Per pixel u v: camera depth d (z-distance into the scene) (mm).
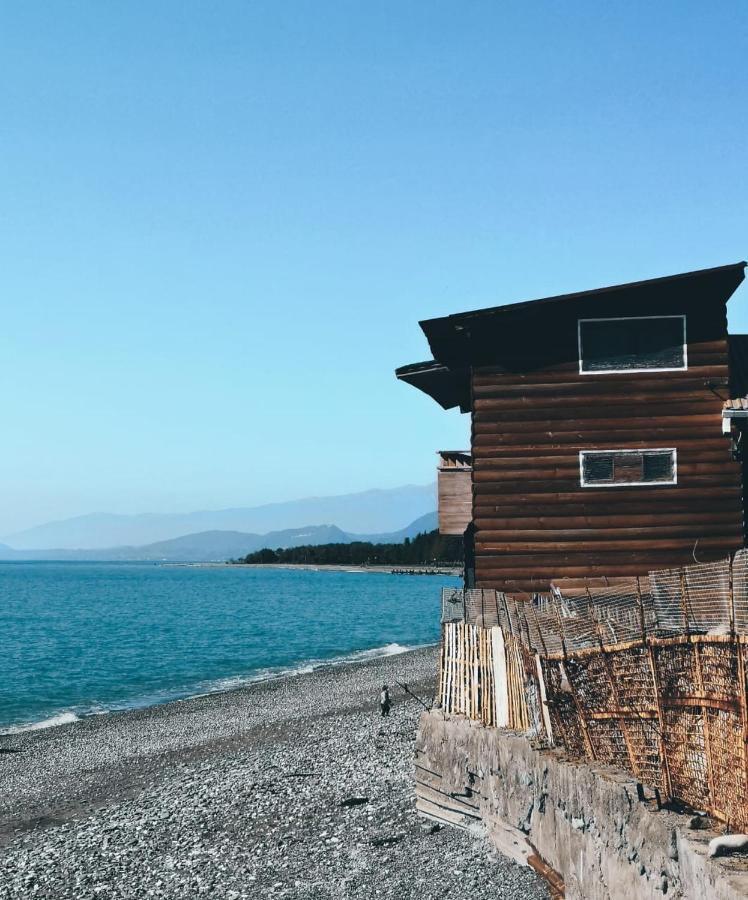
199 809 21328
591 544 22984
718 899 8297
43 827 23484
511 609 16047
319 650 72688
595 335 23516
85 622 104500
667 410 23234
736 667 9570
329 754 25281
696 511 22953
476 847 15625
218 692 50062
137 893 16516
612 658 12250
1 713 45906
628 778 11297
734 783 9469
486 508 23234
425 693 39719
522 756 14477
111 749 34594
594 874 11516
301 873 16188
